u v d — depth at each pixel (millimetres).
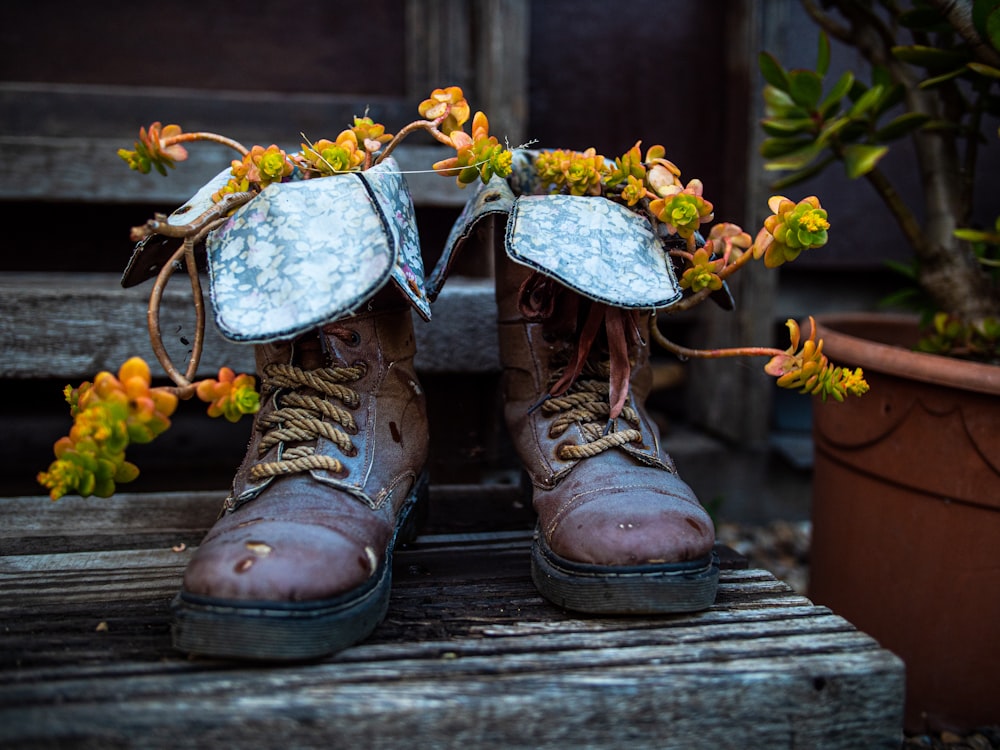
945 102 936
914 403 820
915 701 844
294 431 676
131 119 1141
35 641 634
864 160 848
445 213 1134
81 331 902
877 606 862
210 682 592
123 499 858
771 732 614
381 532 665
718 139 1356
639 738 604
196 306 654
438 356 949
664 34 1325
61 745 565
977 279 936
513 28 1162
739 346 1326
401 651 625
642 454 712
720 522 1342
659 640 642
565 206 706
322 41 1205
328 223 648
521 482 850
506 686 598
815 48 1334
